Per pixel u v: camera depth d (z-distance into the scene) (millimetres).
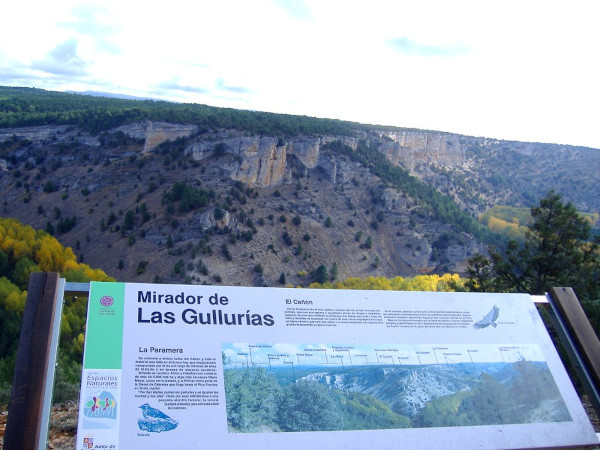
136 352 5695
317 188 142625
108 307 5871
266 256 118625
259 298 6449
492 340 6988
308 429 5773
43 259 85375
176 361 5746
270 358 6047
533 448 6340
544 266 19406
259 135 137375
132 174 138250
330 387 6066
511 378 6746
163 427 5371
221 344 5984
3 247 82562
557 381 6891
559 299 7512
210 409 5570
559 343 14727
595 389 6918
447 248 138250
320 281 116562
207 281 107875
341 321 6562
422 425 6137
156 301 6062
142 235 117500
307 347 6246
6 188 143375
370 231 138125
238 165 132500
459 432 6211
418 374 6449
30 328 5441
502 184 199500
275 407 5793
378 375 6305
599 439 6590
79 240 121250
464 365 6688
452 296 7230
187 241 114812
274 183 138750
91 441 5168
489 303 7324
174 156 137625
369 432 5934
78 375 18609
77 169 143375
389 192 145250
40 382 5223
